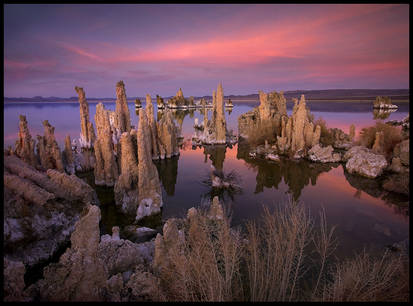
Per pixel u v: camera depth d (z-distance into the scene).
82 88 57.84
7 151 21.77
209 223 14.26
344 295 8.09
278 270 8.78
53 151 33.53
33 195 17.02
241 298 8.59
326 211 26.69
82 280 8.41
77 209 19.98
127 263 12.70
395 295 7.73
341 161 47.16
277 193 32.75
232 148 64.94
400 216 25.28
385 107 176.88
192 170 45.09
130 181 26.64
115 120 61.44
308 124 52.88
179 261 9.44
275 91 79.88
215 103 74.81
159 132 54.59
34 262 15.87
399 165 38.69
